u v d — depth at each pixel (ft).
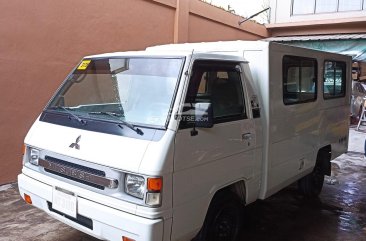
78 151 9.73
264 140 12.41
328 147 18.35
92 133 9.88
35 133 11.21
